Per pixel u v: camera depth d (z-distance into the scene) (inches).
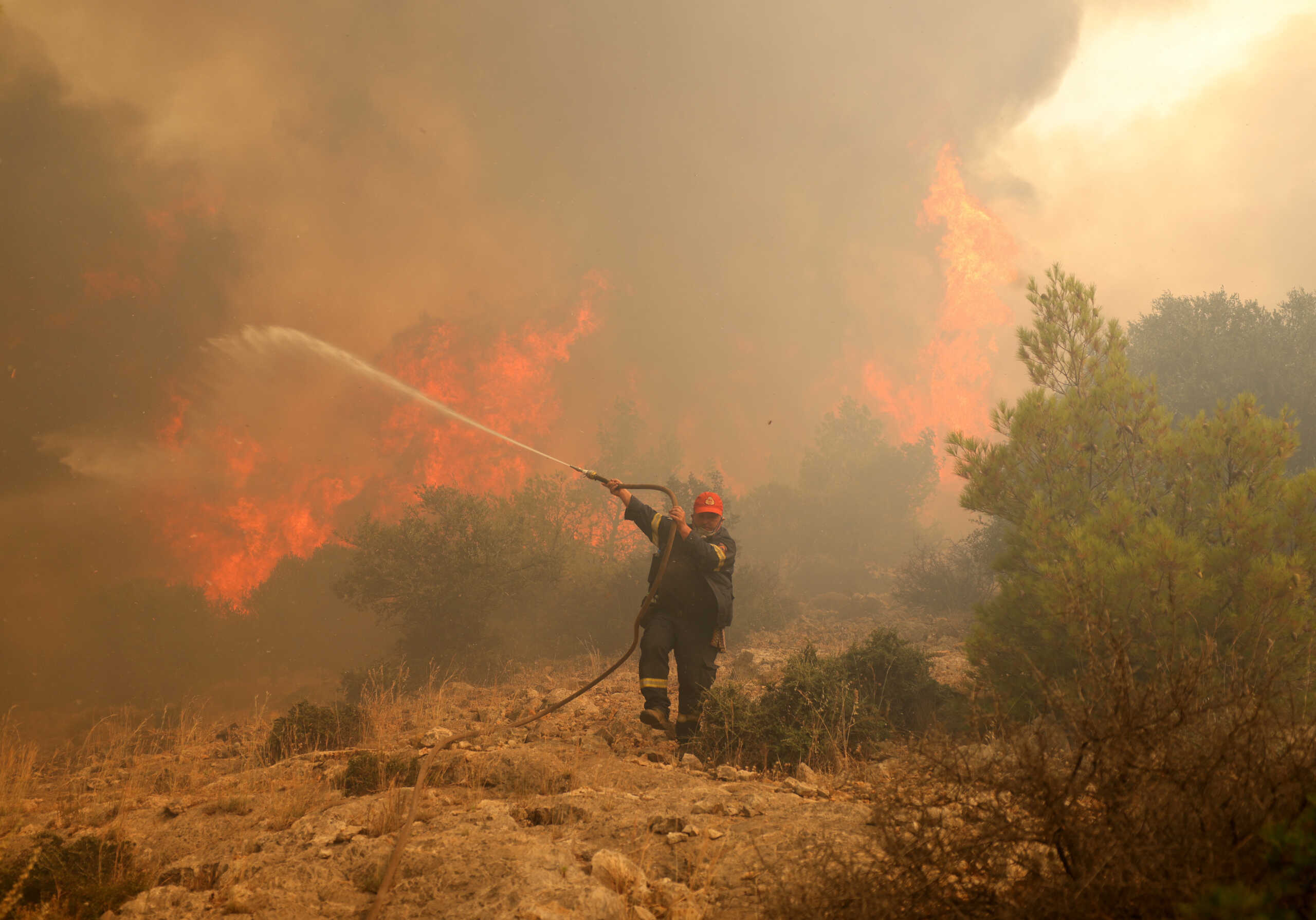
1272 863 66.1
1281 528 196.9
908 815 88.8
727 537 240.5
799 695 217.0
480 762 185.6
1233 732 78.7
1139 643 178.9
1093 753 83.6
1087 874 74.9
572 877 108.6
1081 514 231.3
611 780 179.8
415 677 527.8
